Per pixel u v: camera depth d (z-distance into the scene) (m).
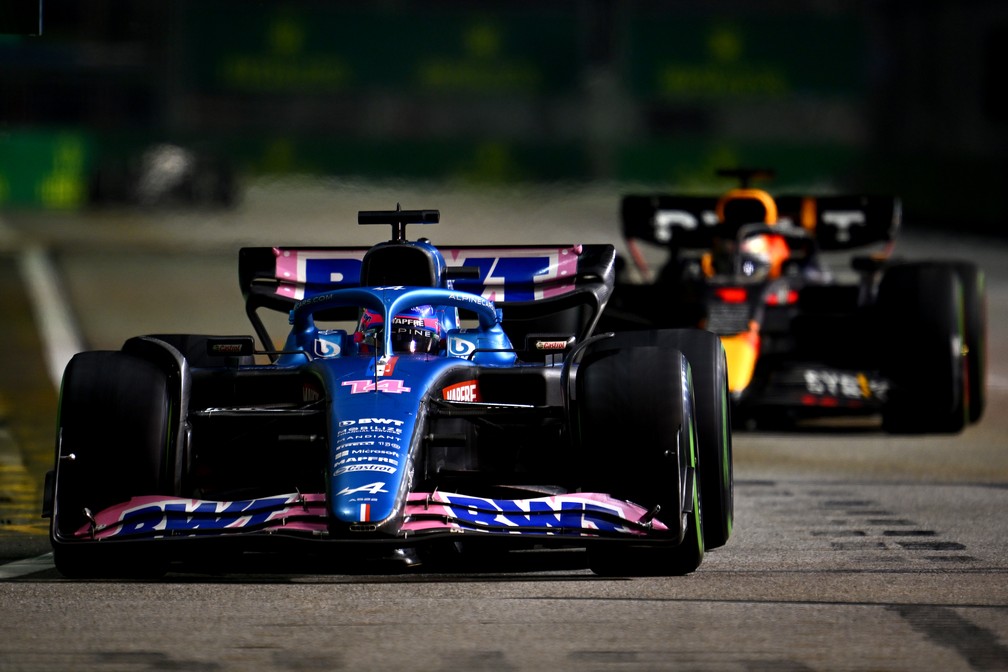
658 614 19.52
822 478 32.50
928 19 174.38
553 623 19.03
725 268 42.09
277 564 22.89
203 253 96.31
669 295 40.62
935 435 39.34
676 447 21.14
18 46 162.00
